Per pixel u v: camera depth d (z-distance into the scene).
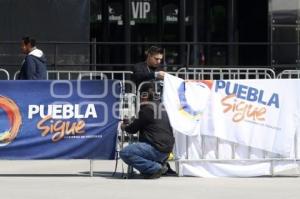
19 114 12.10
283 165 12.23
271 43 18.83
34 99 12.11
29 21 18.27
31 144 12.14
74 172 12.77
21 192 10.83
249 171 12.20
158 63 12.60
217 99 12.14
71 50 18.44
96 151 12.22
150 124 11.96
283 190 11.06
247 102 12.15
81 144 12.20
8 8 18.17
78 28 18.47
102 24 20.12
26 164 13.68
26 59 13.88
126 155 11.86
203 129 12.14
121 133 12.63
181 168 12.23
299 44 19.42
